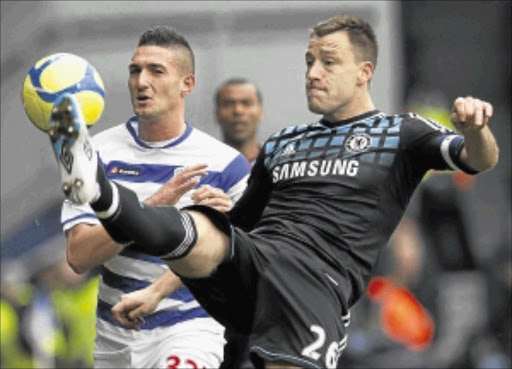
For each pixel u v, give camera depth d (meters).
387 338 33.03
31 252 38.78
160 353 22.88
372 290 34.09
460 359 35.72
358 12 40.00
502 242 42.56
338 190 19.98
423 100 46.59
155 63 22.86
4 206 39.53
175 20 39.62
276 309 19.20
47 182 39.59
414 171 20.17
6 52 39.78
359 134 20.36
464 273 42.12
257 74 39.69
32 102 22.16
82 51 39.53
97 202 17.55
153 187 23.12
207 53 39.62
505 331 37.94
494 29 50.66
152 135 23.25
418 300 37.00
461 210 42.88
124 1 39.56
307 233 19.72
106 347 23.41
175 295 22.94
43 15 39.59
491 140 18.86
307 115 39.62
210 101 39.22
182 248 18.48
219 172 23.22
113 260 23.08
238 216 21.34
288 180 20.42
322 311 19.22
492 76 50.62
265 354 19.02
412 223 39.69
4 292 35.94
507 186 49.56
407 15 49.69
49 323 35.62
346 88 20.58
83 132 17.00
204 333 22.95
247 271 19.34
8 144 39.81
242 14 39.75
